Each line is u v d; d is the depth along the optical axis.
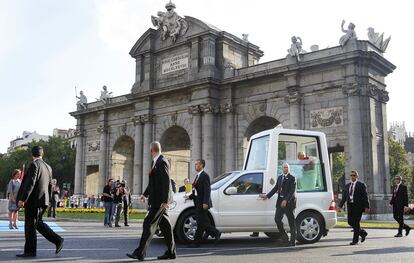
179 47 53.47
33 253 13.34
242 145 48.22
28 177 13.18
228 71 49.25
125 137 61.88
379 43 43.09
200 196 16.72
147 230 12.59
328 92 42.00
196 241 16.61
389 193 41.06
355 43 40.25
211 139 48.59
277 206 17.08
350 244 17.62
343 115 40.75
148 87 55.31
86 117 67.75
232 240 19.39
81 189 66.25
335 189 95.44
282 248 16.12
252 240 19.41
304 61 42.75
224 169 48.72
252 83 47.91
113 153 62.75
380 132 41.62
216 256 13.69
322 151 19.59
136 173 55.69
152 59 56.12
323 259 13.04
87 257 13.24
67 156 114.00
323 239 20.05
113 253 14.30
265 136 19.97
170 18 54.38
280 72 44.56
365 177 39.00
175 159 57.59
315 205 18.44
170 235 13.00
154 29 56.06
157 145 13.09
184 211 17.78
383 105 42.41
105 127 63.38
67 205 67.81
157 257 12.98
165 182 12.68
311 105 43.00
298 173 19.09
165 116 54.47
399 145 94.69
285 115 45.03
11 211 25.17
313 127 42.56
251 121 47.72
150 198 12.84
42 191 13.49
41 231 13.68
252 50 53.75
